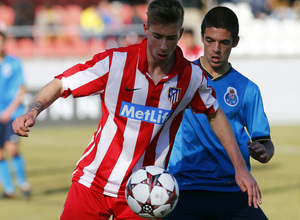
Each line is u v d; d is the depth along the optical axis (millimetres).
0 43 29516
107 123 13586
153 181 13234
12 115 29219
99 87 13070
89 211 13977
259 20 75062
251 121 15836
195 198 15695
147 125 13336
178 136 15922
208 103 13727
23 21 65938
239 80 15977
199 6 76062
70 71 12914
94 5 78125
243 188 13273
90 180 13898
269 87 63719
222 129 13867
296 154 43781
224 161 15680
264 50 70062
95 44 67312
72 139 51219
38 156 42781
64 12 73188
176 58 13117
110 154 13586
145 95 13133
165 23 12039
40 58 63750
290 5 86688
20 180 29297
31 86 61312
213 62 15633
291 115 63844
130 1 77250
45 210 26250
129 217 13961
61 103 59156
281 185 32375
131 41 64250
